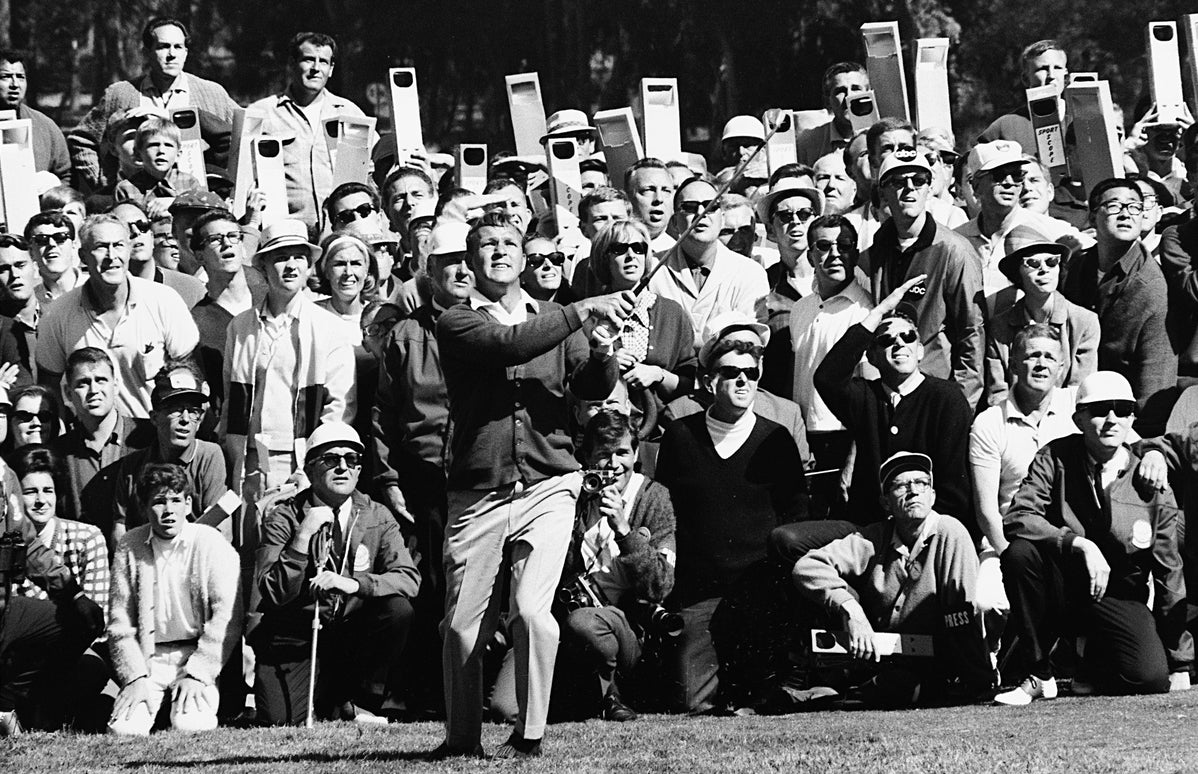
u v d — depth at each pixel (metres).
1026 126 12.04
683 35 24.98
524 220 10.12
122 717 7.84
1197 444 8.42
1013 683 8.06
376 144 13.12
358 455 8.27
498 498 6.38
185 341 9.31
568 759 6.41
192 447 8.70
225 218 9.59
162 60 12.62
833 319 9.19
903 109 11.99
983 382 9.16
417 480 8.54
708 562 8.31
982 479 8.48
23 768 6.70
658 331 8.89
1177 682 8.20
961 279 9.04
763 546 8.33
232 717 8.27
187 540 8.20
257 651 8.12
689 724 7.54
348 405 9.01
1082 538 8.08
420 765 6.35
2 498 8.09
